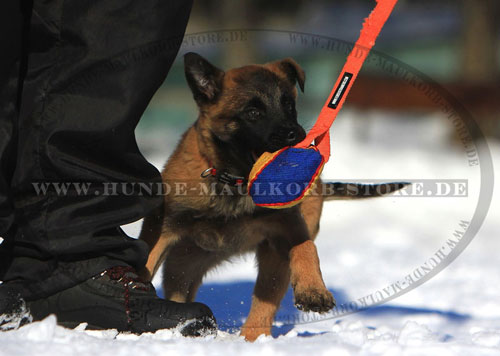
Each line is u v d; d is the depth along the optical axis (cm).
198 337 532
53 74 527
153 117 2936
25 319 533
